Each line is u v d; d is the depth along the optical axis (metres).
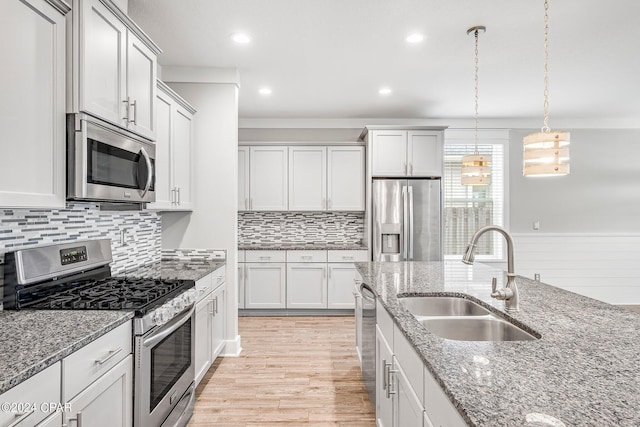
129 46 2.01
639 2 2.31
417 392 1.27
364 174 4.84
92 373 1.32
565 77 3.64
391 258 4.53
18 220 1.71
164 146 2.67
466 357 1.11
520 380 0.95
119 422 1.51
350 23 2.57
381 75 3.57
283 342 3.73
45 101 1.47
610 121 5.29
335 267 4.65
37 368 1.04
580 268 5.32
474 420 0.76
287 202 4.84
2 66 1.27
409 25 2.60
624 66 3.37
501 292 1.66
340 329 4.14
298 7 2.36
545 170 1.97
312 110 4.78
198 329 2.54
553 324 1.45
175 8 2.37
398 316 1.57
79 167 1.62
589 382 0.94
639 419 0.77
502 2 2.31
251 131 5.19
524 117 5.19
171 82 3.34
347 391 2.70
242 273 4.64
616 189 5.33
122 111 1.94
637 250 5.34
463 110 4.82
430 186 4.55
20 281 1.61
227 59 3.18
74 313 1.55
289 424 2.28
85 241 2.11
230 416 2.37
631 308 5.22
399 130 4.61
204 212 3.38
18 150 1.34
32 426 1.04
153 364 1.74
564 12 2.43
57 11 1.53
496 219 5.30
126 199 1.97
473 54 3.10
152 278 2.39
